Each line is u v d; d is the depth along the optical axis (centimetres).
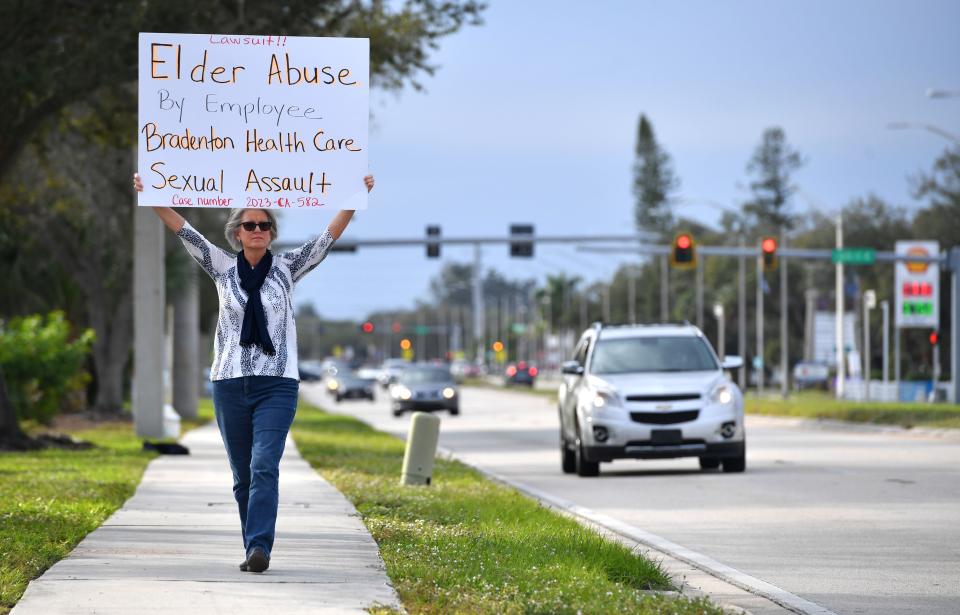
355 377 17950
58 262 10300
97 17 5153
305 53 2106
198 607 1717
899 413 7900
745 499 3800
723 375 4856
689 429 4644
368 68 2116
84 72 5144
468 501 3412
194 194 2092
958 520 3228
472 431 8988
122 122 6288
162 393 7288
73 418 9750
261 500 1978
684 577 2388
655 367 4959
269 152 2103
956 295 10206
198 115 2095
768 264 10231
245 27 5181
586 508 3644
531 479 4759
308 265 2061
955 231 19938
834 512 3422
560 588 1927
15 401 8244
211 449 6128
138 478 4119
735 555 2677
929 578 2364
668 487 4238
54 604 1731
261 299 1991
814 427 8575
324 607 1725
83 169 8856
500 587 1938
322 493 3606
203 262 2036
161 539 2464
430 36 5759
